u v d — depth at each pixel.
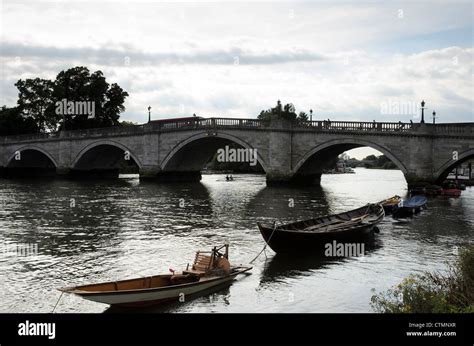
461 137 52.44
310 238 24.70
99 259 23.72
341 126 61.56
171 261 23.44
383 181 100.88
